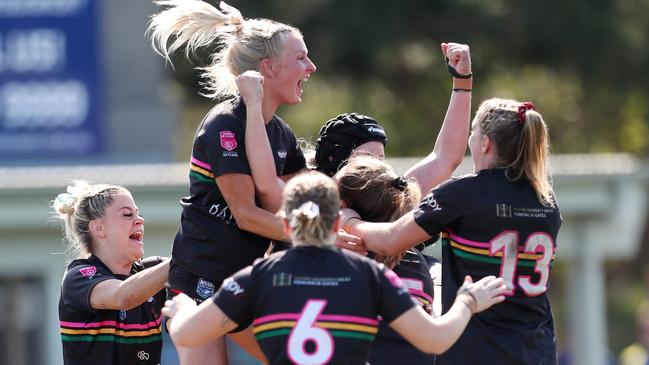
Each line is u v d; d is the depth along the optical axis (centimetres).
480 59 9169
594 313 5034
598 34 9144
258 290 1664
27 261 4538
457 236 1939
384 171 2020
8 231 4509
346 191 2002
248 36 2036
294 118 8900
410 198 2022
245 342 2086
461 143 2244
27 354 4788
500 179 1928
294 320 1639
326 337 1634
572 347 5153
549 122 10056
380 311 1683
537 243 1930
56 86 5925
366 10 8819
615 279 11112
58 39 5931
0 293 4766
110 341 2112
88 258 2167
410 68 9456
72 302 2105
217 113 1989
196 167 1998
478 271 1922
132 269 2220
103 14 6212
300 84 2059
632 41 9338
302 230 1666
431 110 9594
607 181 4912
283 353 1638
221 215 1995
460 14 9112
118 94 6450
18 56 5925
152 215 4472
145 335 2145
